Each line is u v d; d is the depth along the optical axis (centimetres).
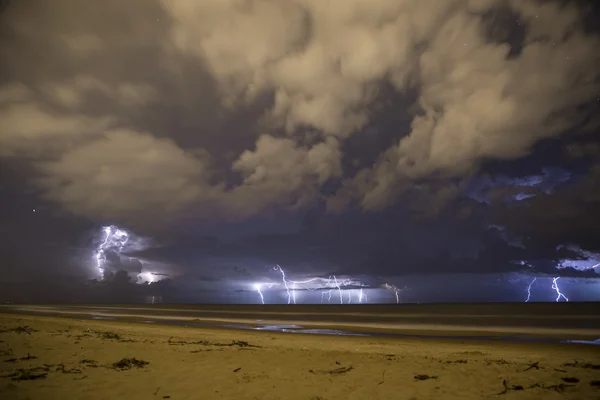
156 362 849
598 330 2220
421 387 674
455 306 7712
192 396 602
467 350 1322
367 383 701
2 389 597
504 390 655
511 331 2180
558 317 3728
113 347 1031
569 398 609
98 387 634
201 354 967
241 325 2567
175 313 4506
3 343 1034
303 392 636
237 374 753
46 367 760
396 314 4616
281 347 1235
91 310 5125
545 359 1054
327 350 1144
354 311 5638
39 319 2347
